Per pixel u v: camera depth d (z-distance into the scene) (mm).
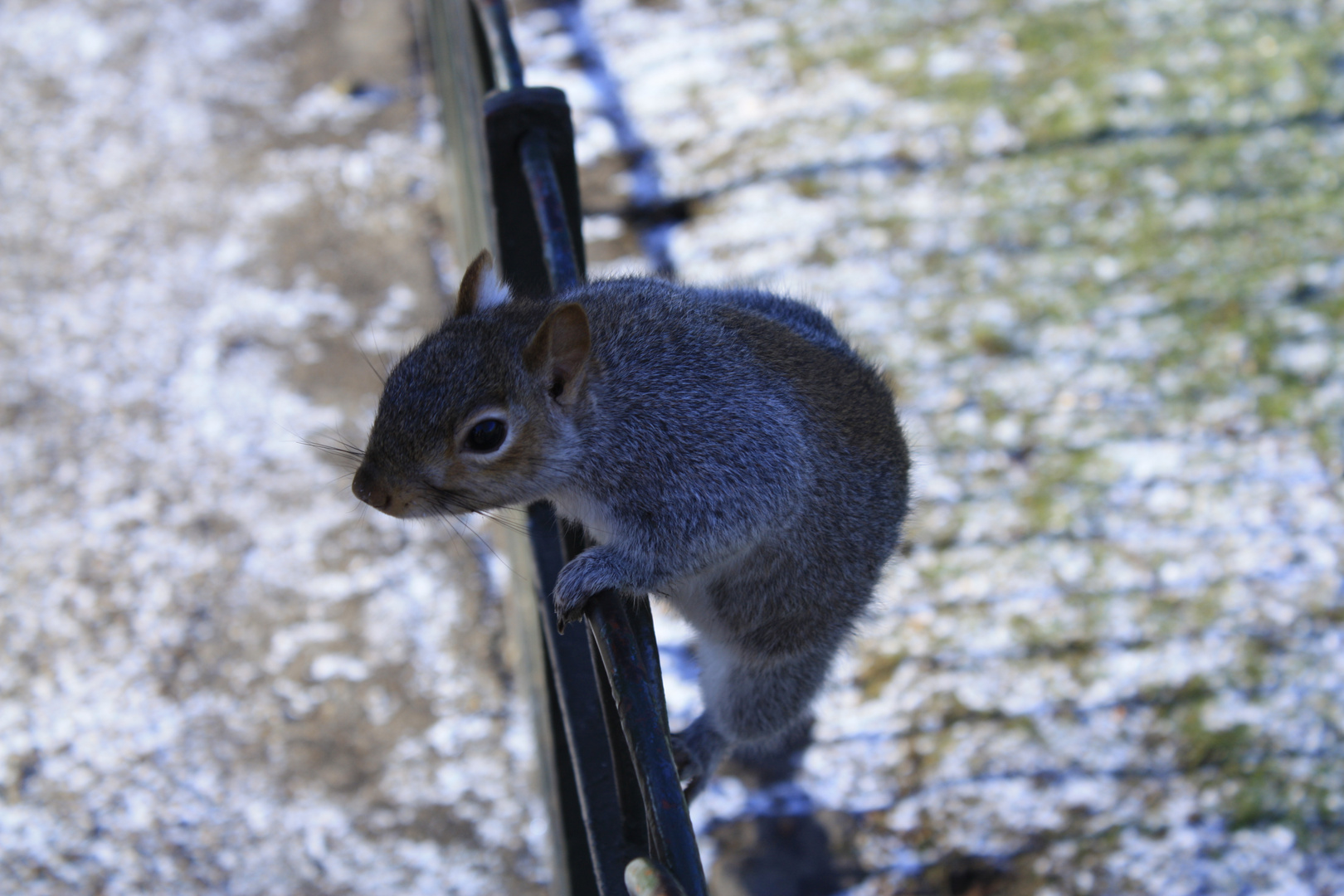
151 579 1461
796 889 1144
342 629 1394
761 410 896
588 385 894
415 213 1894
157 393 1671
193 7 2277
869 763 1184
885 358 1528
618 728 882
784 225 1703
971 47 1952
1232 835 1145
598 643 862
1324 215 1664
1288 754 1169
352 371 1684
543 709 1012
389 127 2039
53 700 1355
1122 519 1356
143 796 1271
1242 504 1365
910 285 1613
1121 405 1469
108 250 1875
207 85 2135
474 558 1448
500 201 979
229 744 1308
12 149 2047
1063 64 1918
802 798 1173
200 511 1528
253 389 1669
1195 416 1451
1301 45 1927
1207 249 1633
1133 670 1232
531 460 889
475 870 1196
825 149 1804
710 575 929
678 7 2080
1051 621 1276
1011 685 1229
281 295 1788
